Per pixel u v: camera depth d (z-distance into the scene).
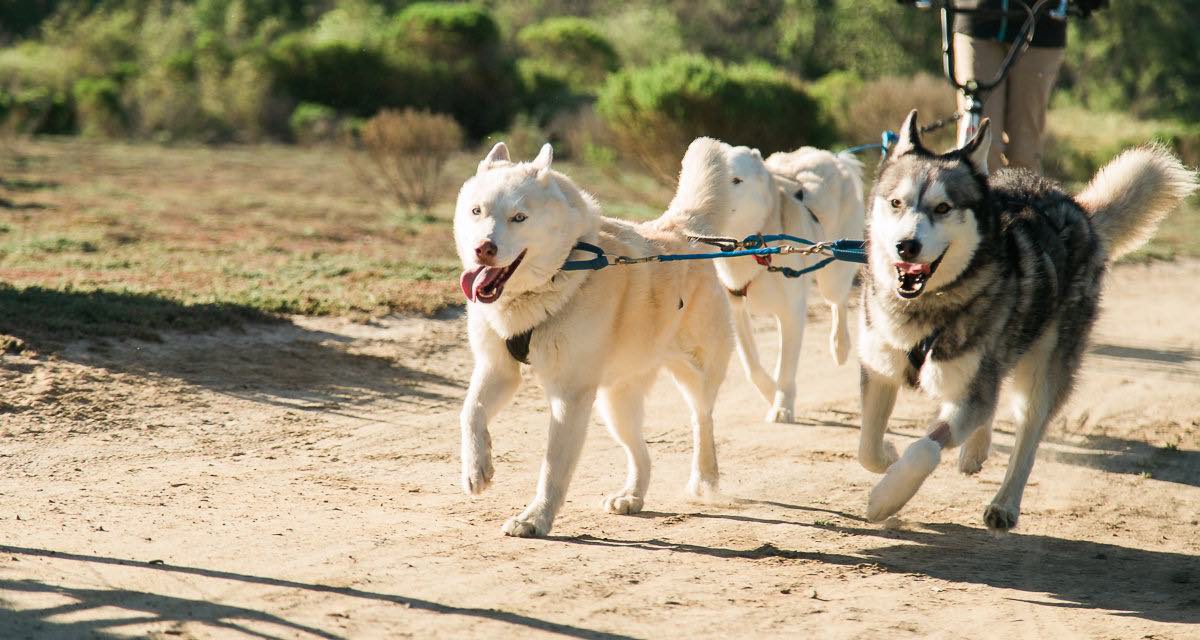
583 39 47.75
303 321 11.80
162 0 54.75
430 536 6.12
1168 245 23.06
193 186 25.88
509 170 5.97
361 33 48.09
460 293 13.77
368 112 42.03
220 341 10.64
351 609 4.98
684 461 8.07
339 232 18.81
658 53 49.75
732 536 6.39
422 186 22.91
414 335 11.73
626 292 6.28
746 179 8.66
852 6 46.25
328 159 34.97
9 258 14.12
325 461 7.61
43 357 9.30
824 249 7.24
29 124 36.47
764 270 8.96
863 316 6.69
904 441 8.74
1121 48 51.25
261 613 4.85
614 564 5.79
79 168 28.34
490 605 5.13
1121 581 5.83
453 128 22.86
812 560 6.02
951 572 5.89
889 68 44.66
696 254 6.58
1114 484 7.78
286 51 42.34
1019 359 6.67
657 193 24.55
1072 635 5.05
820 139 21.72
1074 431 9.32
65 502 6.36
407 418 8.82
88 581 5.08
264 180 28.11
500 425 8.80
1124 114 47.38
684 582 5.56
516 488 7.16
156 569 5.32
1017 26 10.20
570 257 6.09
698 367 6.97
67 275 13.11
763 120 20.86
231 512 6.35
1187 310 15.99
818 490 7.44
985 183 6.32
